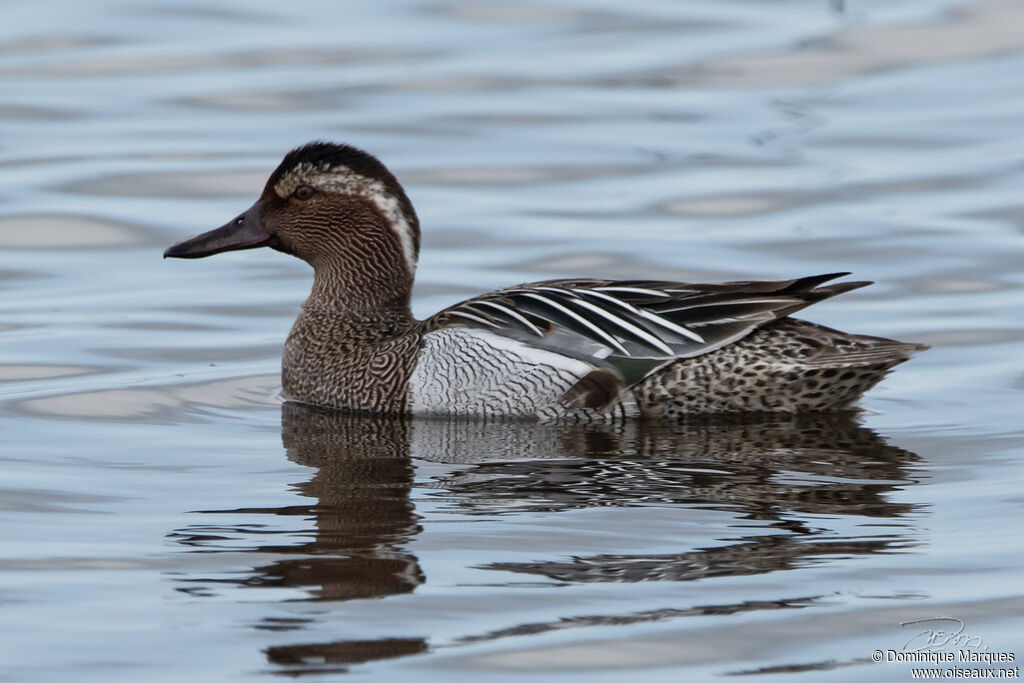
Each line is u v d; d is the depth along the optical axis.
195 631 8.66
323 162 14.94
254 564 9.63
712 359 13.27
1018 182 21.16
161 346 15.98
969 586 9.23
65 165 22.27
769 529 10.23
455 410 13.66
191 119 24.25
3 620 8.83
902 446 12.34
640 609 8.94
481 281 18.06
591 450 12.37
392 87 25.70
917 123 23.70
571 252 19.00
